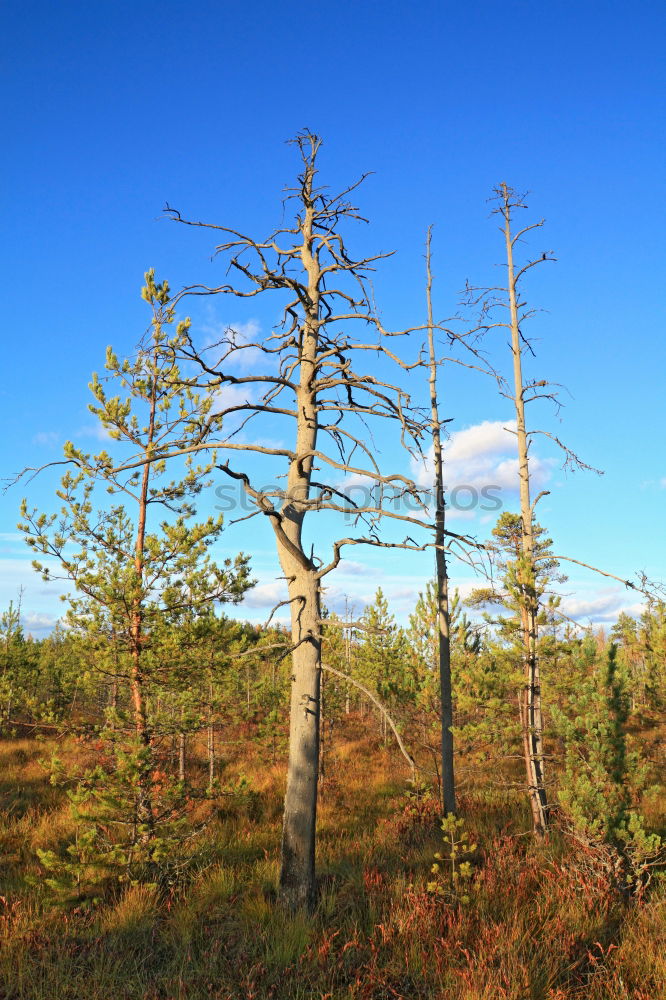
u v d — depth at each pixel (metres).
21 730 18.39
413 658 16.22
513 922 5.80
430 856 8.36
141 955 5.70
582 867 7.14
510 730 10.57
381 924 5.68
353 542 6.27
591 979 4.96
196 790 8.06
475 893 6.58
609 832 6.85
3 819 10.33
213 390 7.52
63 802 11.64
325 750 15.83
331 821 11.16
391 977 5.08
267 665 17.31
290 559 7.29
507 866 7.32
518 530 11.37
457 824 6.89
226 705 12.79
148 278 9.45
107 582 8.05
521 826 10.23
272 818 11.32
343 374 7.66
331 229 8.12
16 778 13.48
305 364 7.86
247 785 8.30
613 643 8.25
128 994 4.86
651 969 5.12
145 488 9.08
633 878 6.88
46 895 7.05
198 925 6.26
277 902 6.38
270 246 8.08
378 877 7.01
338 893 7.00
